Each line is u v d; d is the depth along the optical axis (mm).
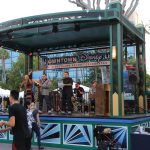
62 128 10734
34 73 15328
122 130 9445
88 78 28672
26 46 15398
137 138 8508
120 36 10469
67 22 10727
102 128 9305
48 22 10883
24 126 6078
